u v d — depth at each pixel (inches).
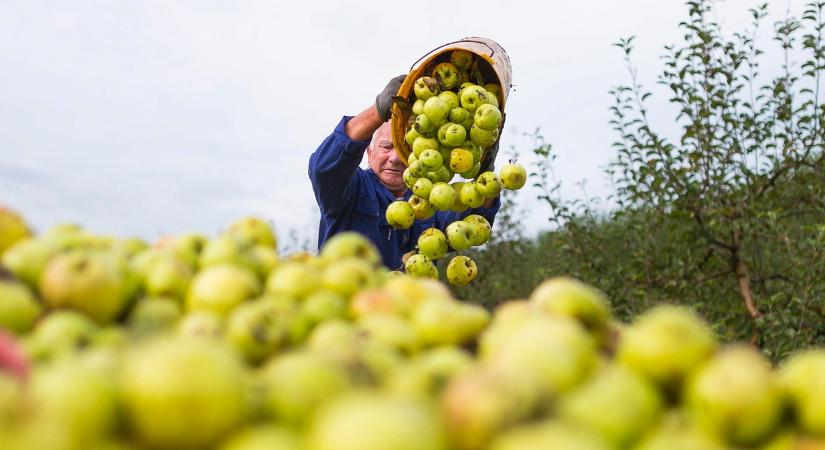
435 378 49.4
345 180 183.5
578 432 38.1
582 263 262.5
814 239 209.5
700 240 253.3
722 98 240.7
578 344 51.5
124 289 63.4
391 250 201.6
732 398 47.1
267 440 39.9
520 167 158.7
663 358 50.6
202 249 77.0
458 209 165.0
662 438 44.1
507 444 37.7
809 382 49.4
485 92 153.8
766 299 229.5
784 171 233.0
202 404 40.3
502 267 356.2
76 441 38.6
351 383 46.8
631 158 251.9
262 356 57.3
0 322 56.3
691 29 244.5
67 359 46.0
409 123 168.7
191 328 58.9
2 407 36.2
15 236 72.1
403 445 35.9
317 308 65.4
